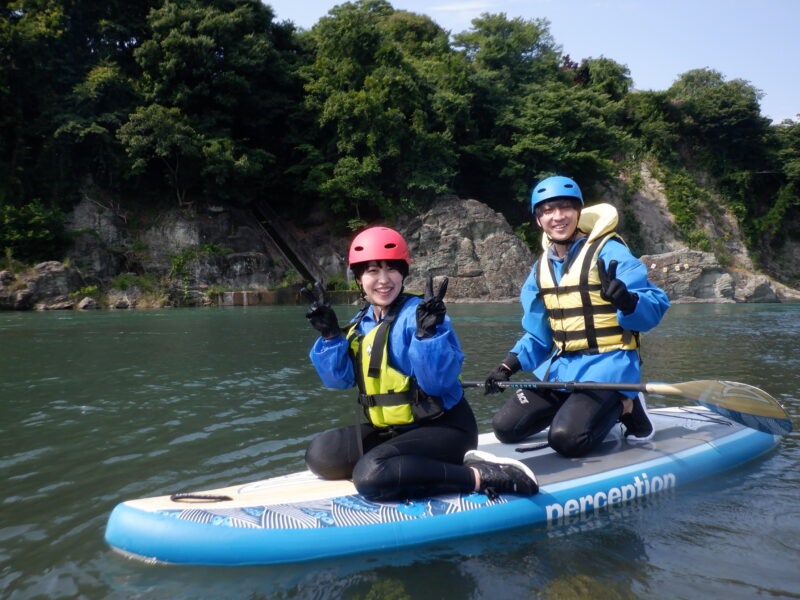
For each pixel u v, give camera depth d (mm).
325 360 2994
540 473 3322
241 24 30484
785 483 3502
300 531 2668
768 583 2381
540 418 3832
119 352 9773
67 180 27312
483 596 2301
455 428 3027
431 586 2383
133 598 2330
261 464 4012
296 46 35219
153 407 5715
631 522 2979
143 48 28047
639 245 40500
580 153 35000
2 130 26797
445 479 2951
